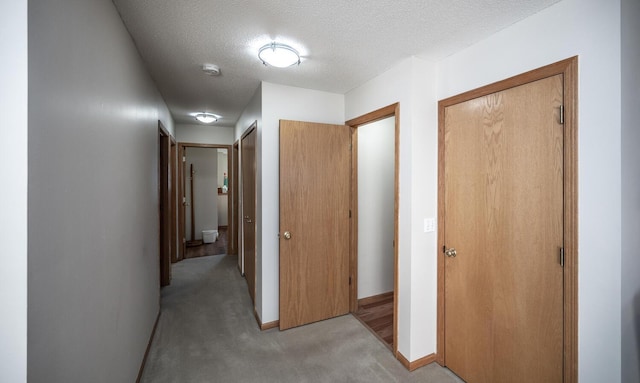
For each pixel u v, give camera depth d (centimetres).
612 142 120
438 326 210
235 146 474
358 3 144
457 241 197
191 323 264
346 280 283
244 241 380
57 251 89
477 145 182
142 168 210
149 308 229
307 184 262
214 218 634
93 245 117
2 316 72
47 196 84
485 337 177
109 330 135
